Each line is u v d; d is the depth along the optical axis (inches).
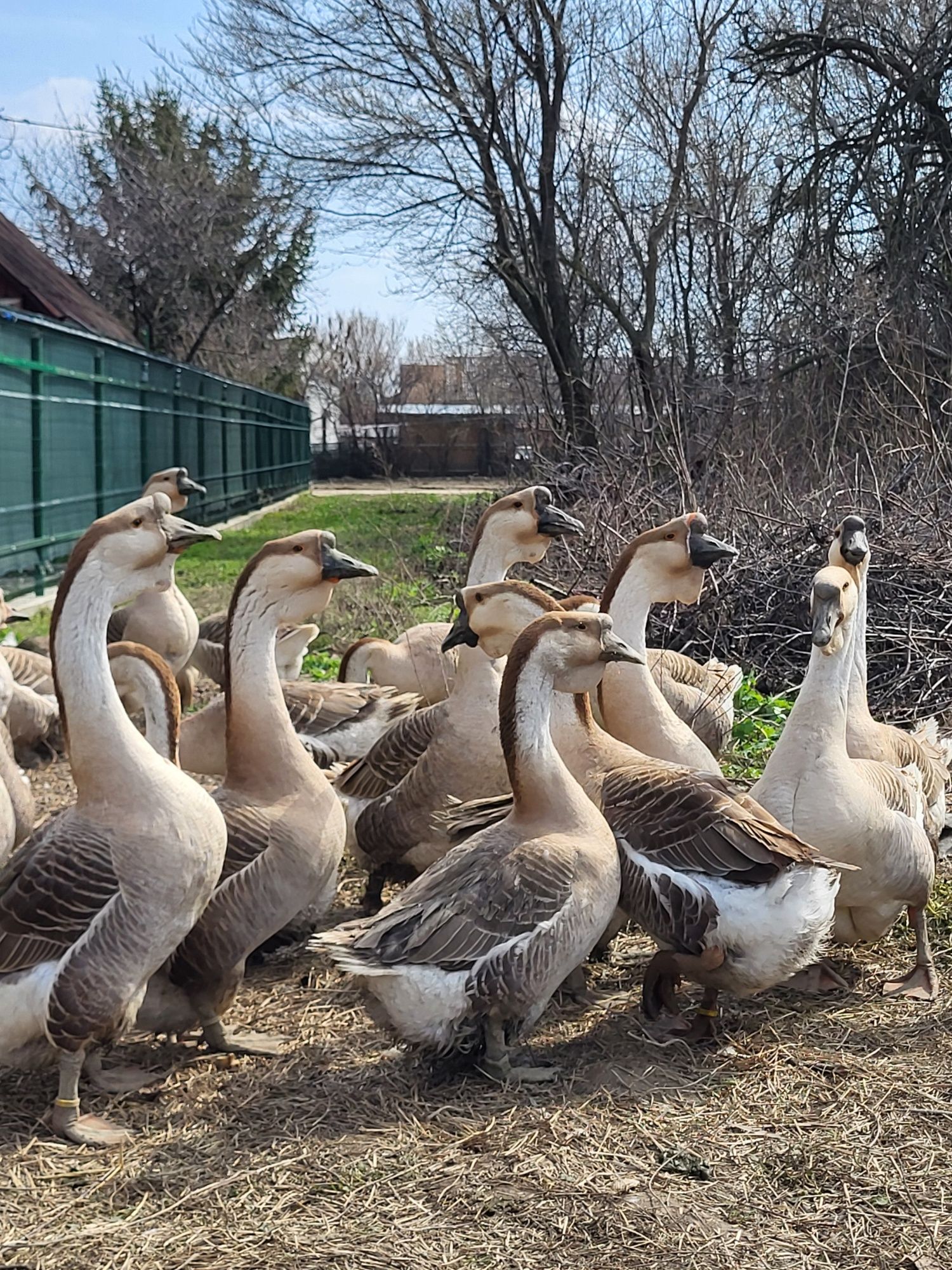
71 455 264.7
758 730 129.9
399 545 296.0
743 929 65.5
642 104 305.0
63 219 625.6
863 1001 73.4
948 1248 50.5
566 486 219.0
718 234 285.7
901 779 77.8
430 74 306.2
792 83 288.7
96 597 63.6
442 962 61.3
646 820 69.2
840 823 71.7
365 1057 68.2
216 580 272.8
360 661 127.9
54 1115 61.1
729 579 156.9
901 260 237.8
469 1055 65.4
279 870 70.6
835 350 228.1
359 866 94.8
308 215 474.0
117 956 60.7
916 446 171.9
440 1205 53.7
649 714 87.6
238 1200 54.5
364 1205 53.8
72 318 364.2
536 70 303.7
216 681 154.3
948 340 228.5
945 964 78.1
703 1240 51.1
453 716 86.3
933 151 258.1
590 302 314.5
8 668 93.0
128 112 629.0
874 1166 56.1
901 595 147.7
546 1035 70.0
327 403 872.9
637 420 264.2
